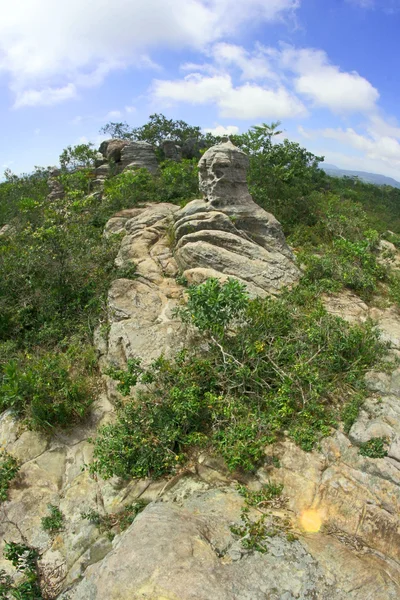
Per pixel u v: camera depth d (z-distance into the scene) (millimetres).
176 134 30953
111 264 10867
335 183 31438
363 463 5609
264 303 7875
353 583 4207
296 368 6535
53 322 9812
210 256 9766
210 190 11047
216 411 6387
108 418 7473
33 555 5531
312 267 10062
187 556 4242
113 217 13789
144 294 9469
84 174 21250
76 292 10336
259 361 6805
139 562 4195
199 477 5902
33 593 5145
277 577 4203
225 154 10859
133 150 23031
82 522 5957
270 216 10898
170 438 6133
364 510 5094
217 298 6996
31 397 7535
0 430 7547
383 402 6449
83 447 7129
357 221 14289
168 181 17125
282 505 5273
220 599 3895
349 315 8734
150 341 8227
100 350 8789
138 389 7160
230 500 5312
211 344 7359
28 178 24094
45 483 6660
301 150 18016
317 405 6309
